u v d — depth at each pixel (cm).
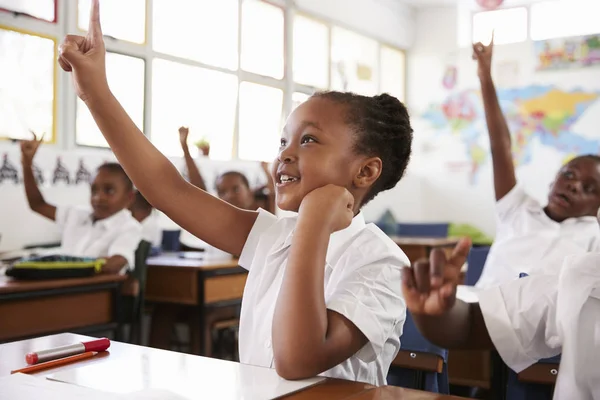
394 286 100
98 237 327
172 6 495
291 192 104
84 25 418
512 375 194
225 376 84
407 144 116
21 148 349
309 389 79
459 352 286
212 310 331
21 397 73
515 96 734
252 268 115
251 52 573
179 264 330
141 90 471
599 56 695
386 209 729
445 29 781
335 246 106
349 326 91
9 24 376
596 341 97
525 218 266
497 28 752
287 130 107
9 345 104
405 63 803
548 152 718
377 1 728
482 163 760
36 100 391
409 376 166
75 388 77
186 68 508
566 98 709
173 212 118
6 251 359
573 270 100
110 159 424
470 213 768
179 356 96
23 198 371
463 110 769
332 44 676
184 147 265
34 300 243
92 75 109
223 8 542
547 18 727
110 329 271
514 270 260
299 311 85
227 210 121
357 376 103
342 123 104
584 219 261
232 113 553
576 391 97
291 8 608
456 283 73
